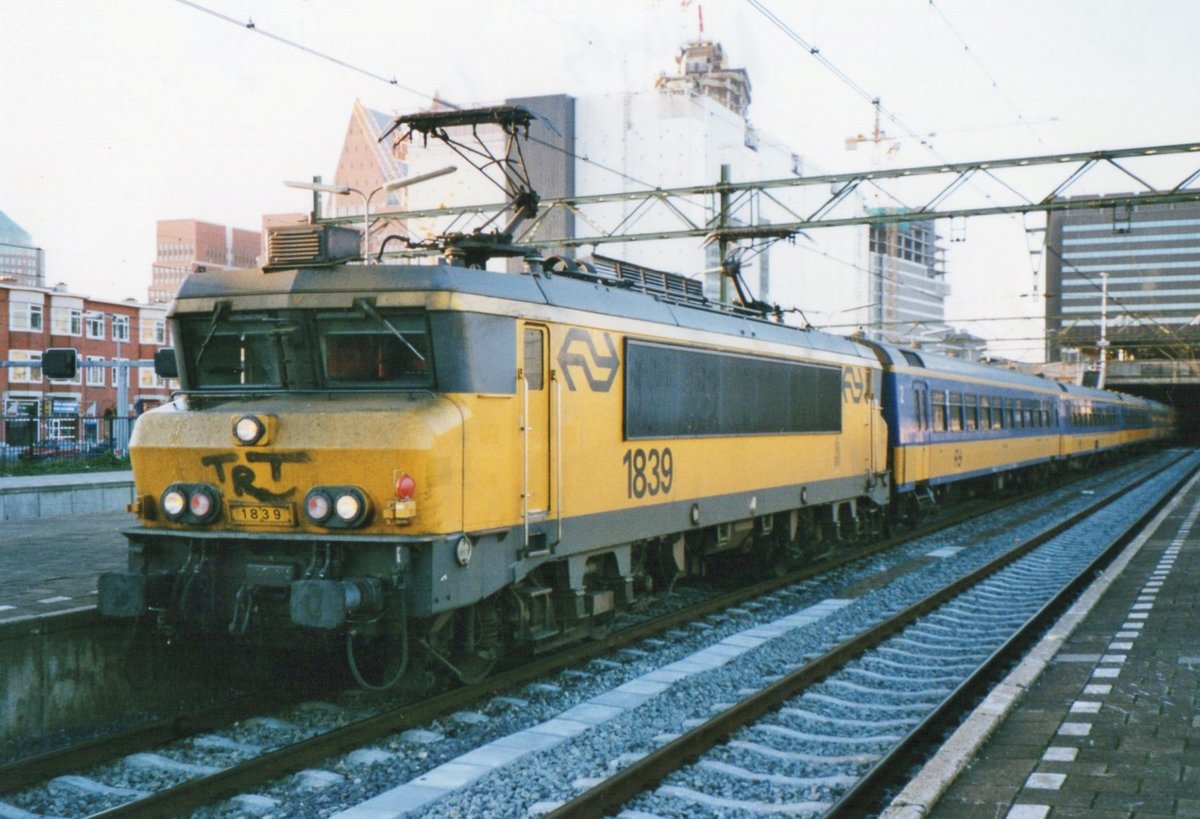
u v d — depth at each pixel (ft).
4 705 24.75
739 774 21.86
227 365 28.25
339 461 24.97
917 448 68.44
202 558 26.09
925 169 59.82
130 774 22.47
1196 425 311.06
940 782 18.43
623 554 34.14
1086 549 60.75
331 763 22.94
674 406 36.70
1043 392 111.65
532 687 29.07
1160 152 55.52
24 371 178.29
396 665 27.68
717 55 309.01
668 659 33.35
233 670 30.55
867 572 52.95
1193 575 43.78
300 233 27.91
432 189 214.07
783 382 46.19
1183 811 17.33
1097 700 24.44
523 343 28.55
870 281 295.48
